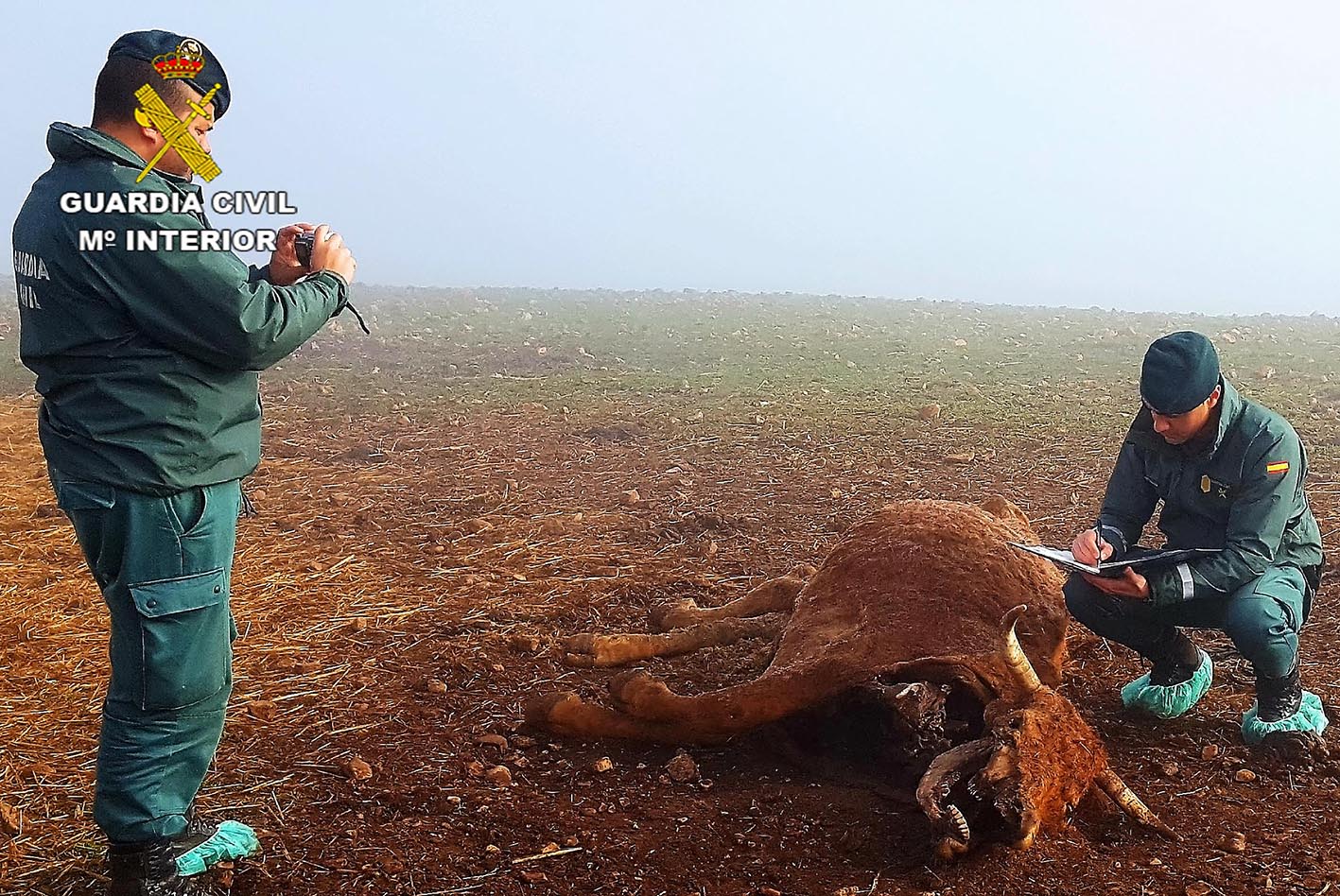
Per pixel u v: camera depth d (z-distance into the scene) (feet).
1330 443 35.32
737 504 29.66
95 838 13.79
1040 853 13.10
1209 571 15.20
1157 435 16.07
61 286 11.46
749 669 19.15
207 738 12.44
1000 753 12.98
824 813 14.38
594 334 72.74
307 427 40.40
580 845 13.69
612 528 27.50
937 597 15.61
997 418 40.55
